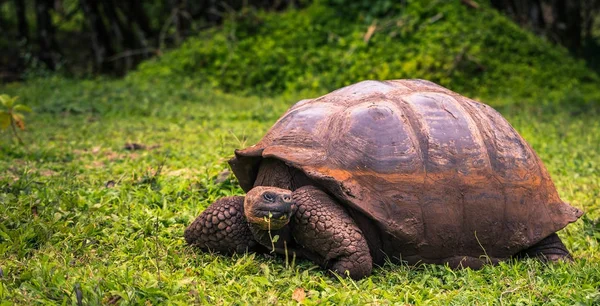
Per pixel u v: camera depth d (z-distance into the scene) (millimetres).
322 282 4133
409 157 4414
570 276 4375
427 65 15352
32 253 4598
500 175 4633
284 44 17094
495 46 16734
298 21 17719
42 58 19797
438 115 4648
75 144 8742
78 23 25062
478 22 16969
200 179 6285
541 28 21734
